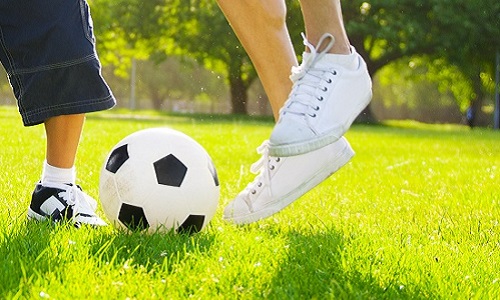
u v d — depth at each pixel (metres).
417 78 24.20
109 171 2.19
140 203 2.15
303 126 2.15
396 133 11.99
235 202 2.37
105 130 8.06
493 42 19.64
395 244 2.18
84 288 1.73
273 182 2.33
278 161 2.32
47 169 2.31
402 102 34.41
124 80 37.53
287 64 2.26
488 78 21.83
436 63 22.02
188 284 1.79
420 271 1.92
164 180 2.16
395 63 24.47
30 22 2.18
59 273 1.79
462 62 20.12
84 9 2.22
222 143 6.87
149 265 1.92
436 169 4.63
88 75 2.20
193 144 2.24
